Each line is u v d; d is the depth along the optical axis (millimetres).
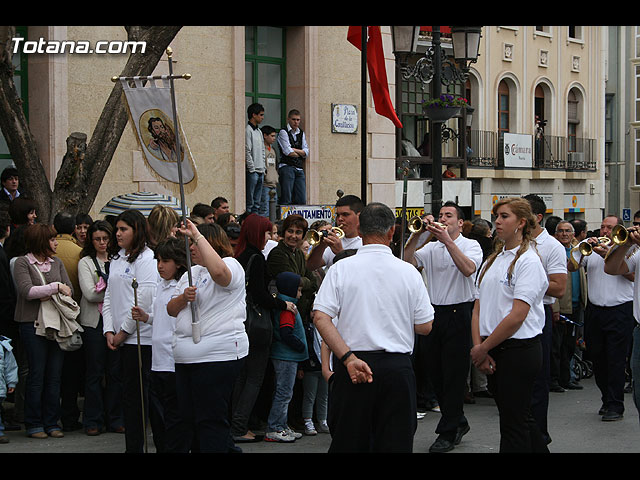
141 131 6547
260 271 8102
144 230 7301
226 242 6699
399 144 23141
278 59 17172
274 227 10750
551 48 30672
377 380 5520
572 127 32344
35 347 8383
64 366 8727
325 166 17484
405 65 13930
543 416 7613
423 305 5672
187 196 15188
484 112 27859
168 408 6562
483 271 6797
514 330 6395
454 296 8094
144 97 6453
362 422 5535
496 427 9234
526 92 29641
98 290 8438
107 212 10922
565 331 11555
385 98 14945
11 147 10195
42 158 13539
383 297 5594
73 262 8828
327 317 5594
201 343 6211
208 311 6266
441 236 7832
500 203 6672
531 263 6480
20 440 8328
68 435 8570
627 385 11672
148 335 7074
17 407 9039
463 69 13562
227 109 15711
